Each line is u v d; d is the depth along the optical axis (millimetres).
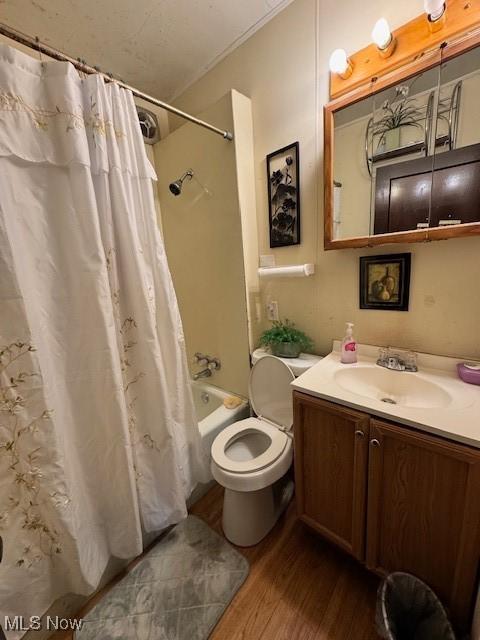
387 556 1021
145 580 1181
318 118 1325
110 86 1008
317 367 1287
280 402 1466
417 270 1178
